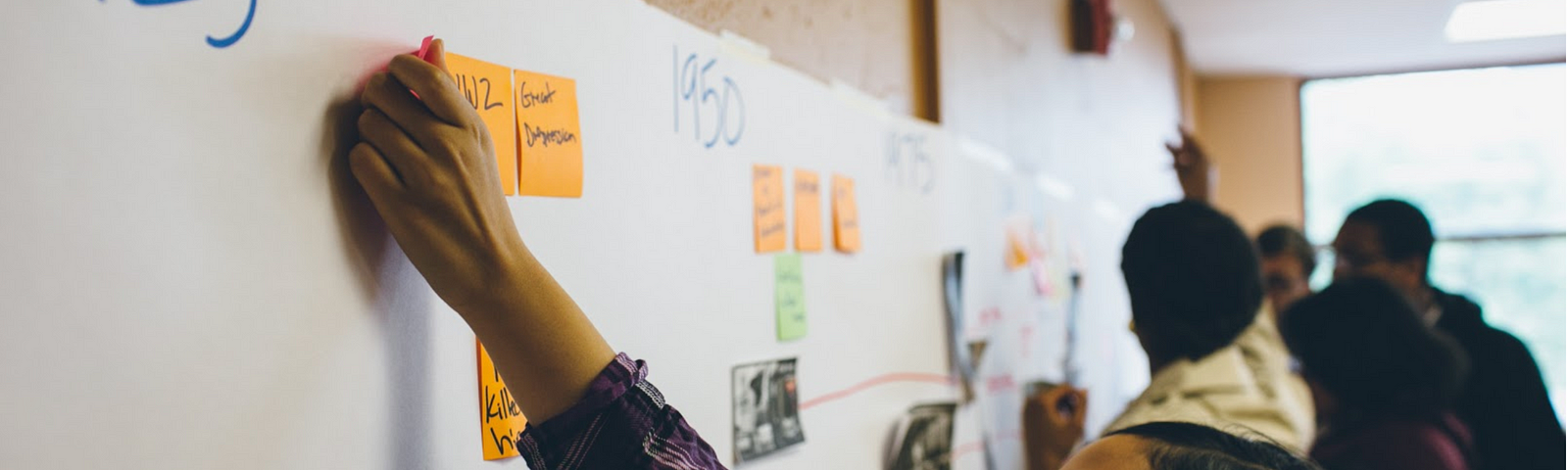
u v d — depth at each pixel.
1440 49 5.63
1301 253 2.71
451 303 0.62
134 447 0.49
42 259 0.46
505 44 0.73
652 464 0.65
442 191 0.60
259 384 0.55
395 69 0.60
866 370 1.38
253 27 0.55
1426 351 1.64
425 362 0.68
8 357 0.44
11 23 0.45
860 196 1.38
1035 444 1.95
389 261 0.65
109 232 0.48
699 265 0.99
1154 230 1.09
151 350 0.50
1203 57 5.82
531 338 0.63
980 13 1.98
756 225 1.10
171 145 0.51
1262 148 6.41
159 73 0.51
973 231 1.86
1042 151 2.45
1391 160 6.34
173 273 0.51
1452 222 6.29
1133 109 3.91
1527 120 6.16
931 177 1.65
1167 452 0.86
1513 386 2.15
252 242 0.55
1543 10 4.76
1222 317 1.05
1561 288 6.10
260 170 0.56
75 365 0.47
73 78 0.47
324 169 0.60
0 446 0.44
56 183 0.46
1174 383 1.01
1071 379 2.64
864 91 1.47
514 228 0.65
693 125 0.99
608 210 0.84
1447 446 1.59
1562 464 2.14
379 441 0.63
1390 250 2.25
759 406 1.09
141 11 0.50
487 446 0.74
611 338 0.84
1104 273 3.27
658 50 0.93
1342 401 1.69
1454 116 6.27
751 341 1.08
